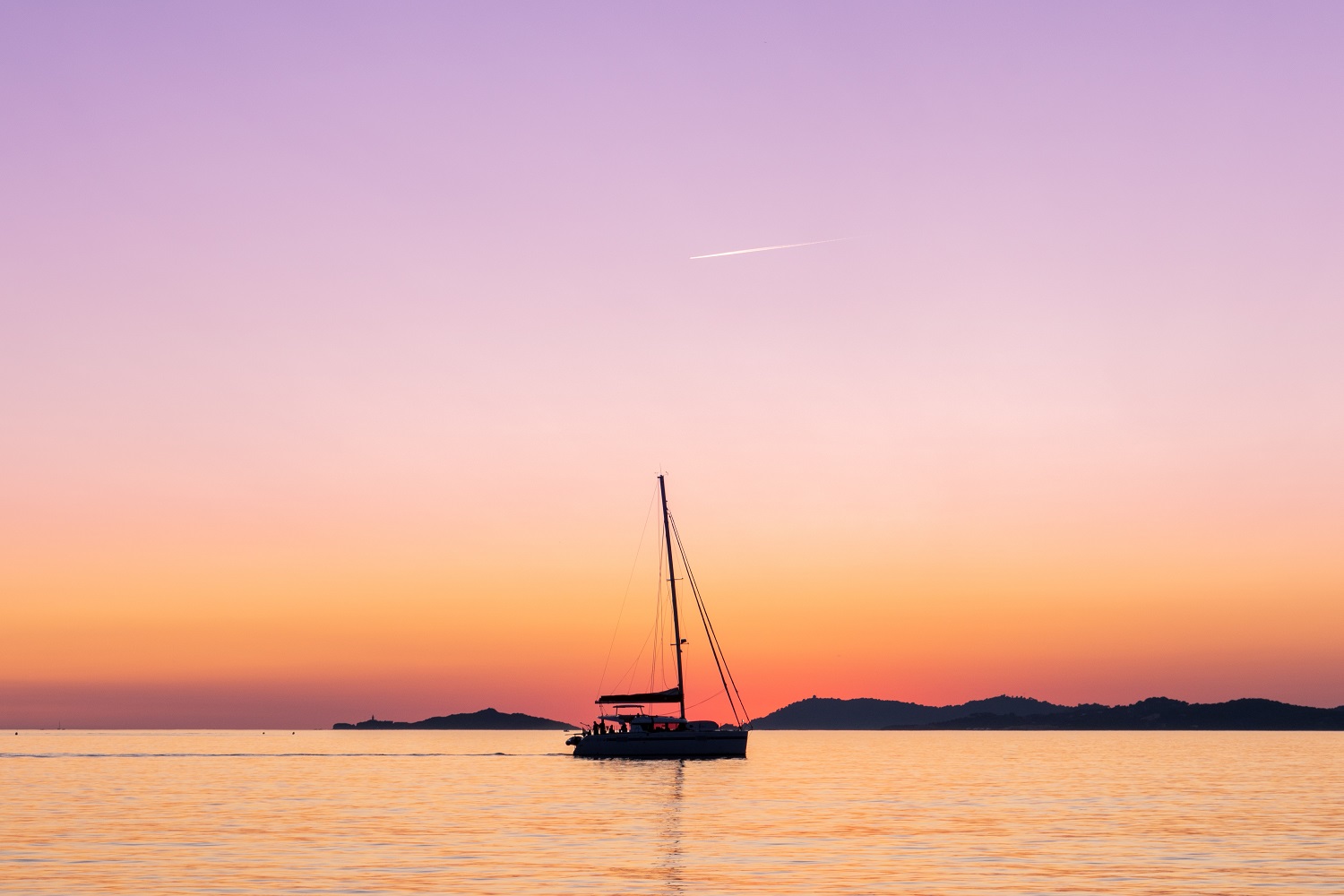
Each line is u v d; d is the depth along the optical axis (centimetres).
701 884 3569
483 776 9588
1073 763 13312
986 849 4428
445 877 3684
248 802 6712
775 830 5116
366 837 4791
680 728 10262
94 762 12788
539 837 4797
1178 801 6950
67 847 4456
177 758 14362
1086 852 4356
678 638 10212
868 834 4953
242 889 3459
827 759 15275
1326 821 5612
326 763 12581
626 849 4384
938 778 9800
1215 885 3578
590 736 10462
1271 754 17000
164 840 4694
